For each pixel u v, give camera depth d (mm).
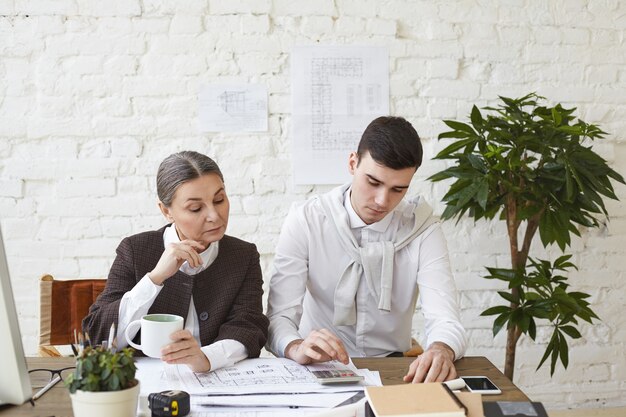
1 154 2693
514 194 2479
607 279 2916
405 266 1965
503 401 1271
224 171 2758
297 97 2750
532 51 2834
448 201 2529
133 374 1143
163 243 1786
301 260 1956
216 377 1428
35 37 2670
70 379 1111
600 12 2854
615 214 2902
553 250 2887
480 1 2807
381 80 2779
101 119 2707
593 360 2936
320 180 2779
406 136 1708
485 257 2861
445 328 1725
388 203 1777
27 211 2713
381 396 1186
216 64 2725
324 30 2748
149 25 2701
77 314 1974
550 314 2354
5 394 1234
